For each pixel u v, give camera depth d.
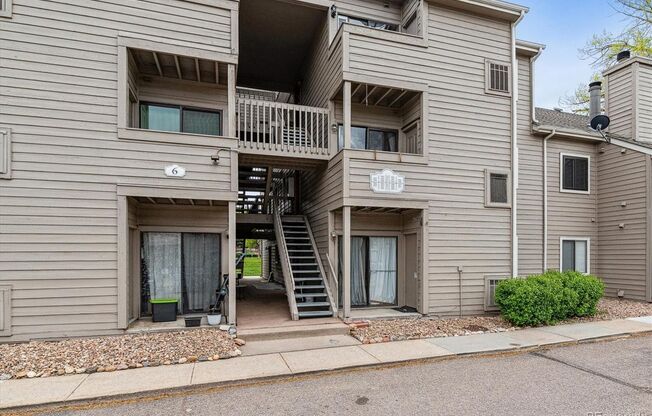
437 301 8.40
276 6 9.26
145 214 7.65
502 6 8.92
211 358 5.65
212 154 7.20
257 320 7.77
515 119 9.24
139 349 5.86
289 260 9.12
